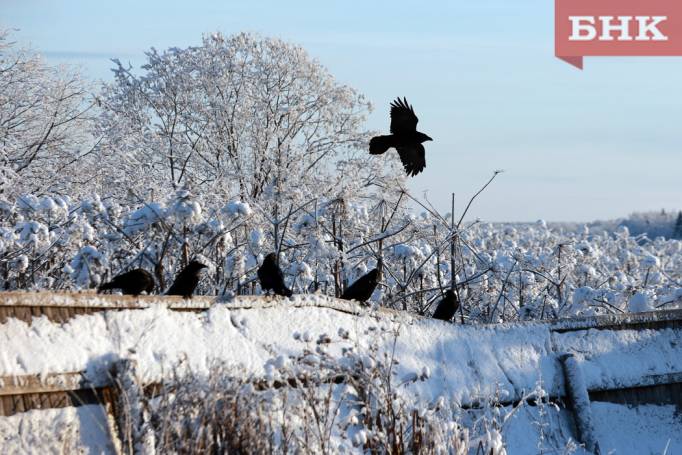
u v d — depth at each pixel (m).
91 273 15.61
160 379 9.55
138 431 8.82
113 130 35.94
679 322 14.52
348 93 41.44
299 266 19.08
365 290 13.60
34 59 35.31
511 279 23.17
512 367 12.67
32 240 18.02
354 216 23.28
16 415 8.55
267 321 11.09
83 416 8.91
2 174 30.64
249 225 21.56
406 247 20.80
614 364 13.43
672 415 13.65
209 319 10.62
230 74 41.12
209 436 8.66
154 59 41.84
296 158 39.56
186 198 16.72
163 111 41.53
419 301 21.88
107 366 9.21
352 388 9.86
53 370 8.84
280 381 9.86
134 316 9.92
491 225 31.45
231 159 40.19
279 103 41.75
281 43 41.53
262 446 8.96
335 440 9.96
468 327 12.90
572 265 24.59
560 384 12.84
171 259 19.25
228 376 9.47
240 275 18.66
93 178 33.97
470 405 11.91
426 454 9.53
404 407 10.30
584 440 12.43
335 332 11.49
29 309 9.14
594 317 13.74
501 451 9.82
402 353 11.97
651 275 26.09
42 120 35.19
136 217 16.97
